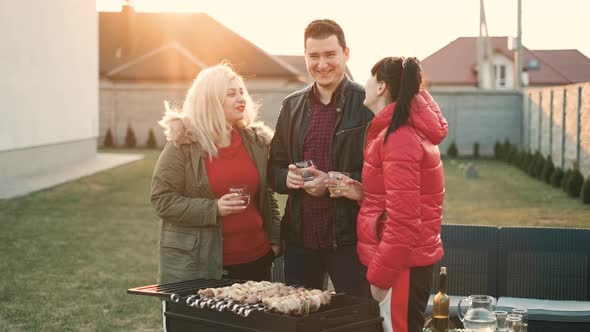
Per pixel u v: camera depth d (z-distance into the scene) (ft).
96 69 84.23
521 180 66.39
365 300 11.14
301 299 10.55
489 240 18.67
